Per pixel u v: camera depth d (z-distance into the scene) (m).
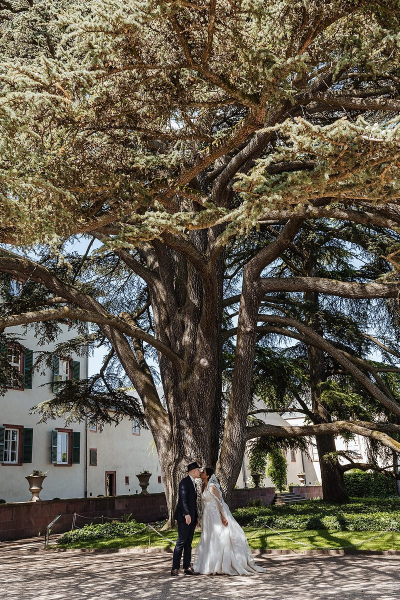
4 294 14.32
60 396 16.31
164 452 13.46
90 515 19.28
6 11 10.96
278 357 16.62
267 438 18.78
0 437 21.47
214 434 13.77
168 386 13.73
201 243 14.15
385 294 11.45
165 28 6.29
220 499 8.26
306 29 6.50
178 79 7.10
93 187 7.55
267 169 11.75
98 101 7.06
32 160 6.32
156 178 8.33
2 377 15.25
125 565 9.47
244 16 6.05
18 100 5.89
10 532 16.44
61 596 6.83
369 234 15.09
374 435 11.98
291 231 12.41
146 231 6.39
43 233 6.09
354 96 9.06
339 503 18.88
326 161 5.14
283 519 12.88
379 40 6.52
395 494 27.41
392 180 5.21
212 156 7.67
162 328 14.44
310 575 7.52
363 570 7.77
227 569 7.86
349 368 12.87
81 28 5.88
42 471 23.23
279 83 6.24
